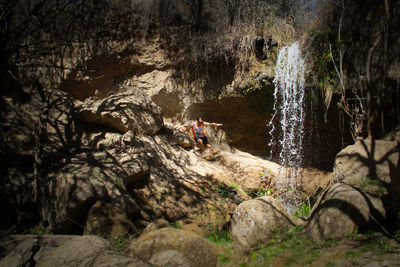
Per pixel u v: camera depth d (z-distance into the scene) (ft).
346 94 22.00
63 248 10.51
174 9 29.12
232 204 20.52
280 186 25.86
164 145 24.50
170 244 12.59
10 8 15.97
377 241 10.60
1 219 14.89
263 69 25.55
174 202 19.21
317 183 26.32
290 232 13.44
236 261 12.59
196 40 28.22
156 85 28.30
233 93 26.71
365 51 19.83
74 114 22.65
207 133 29.07
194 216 18.34
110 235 14.17
